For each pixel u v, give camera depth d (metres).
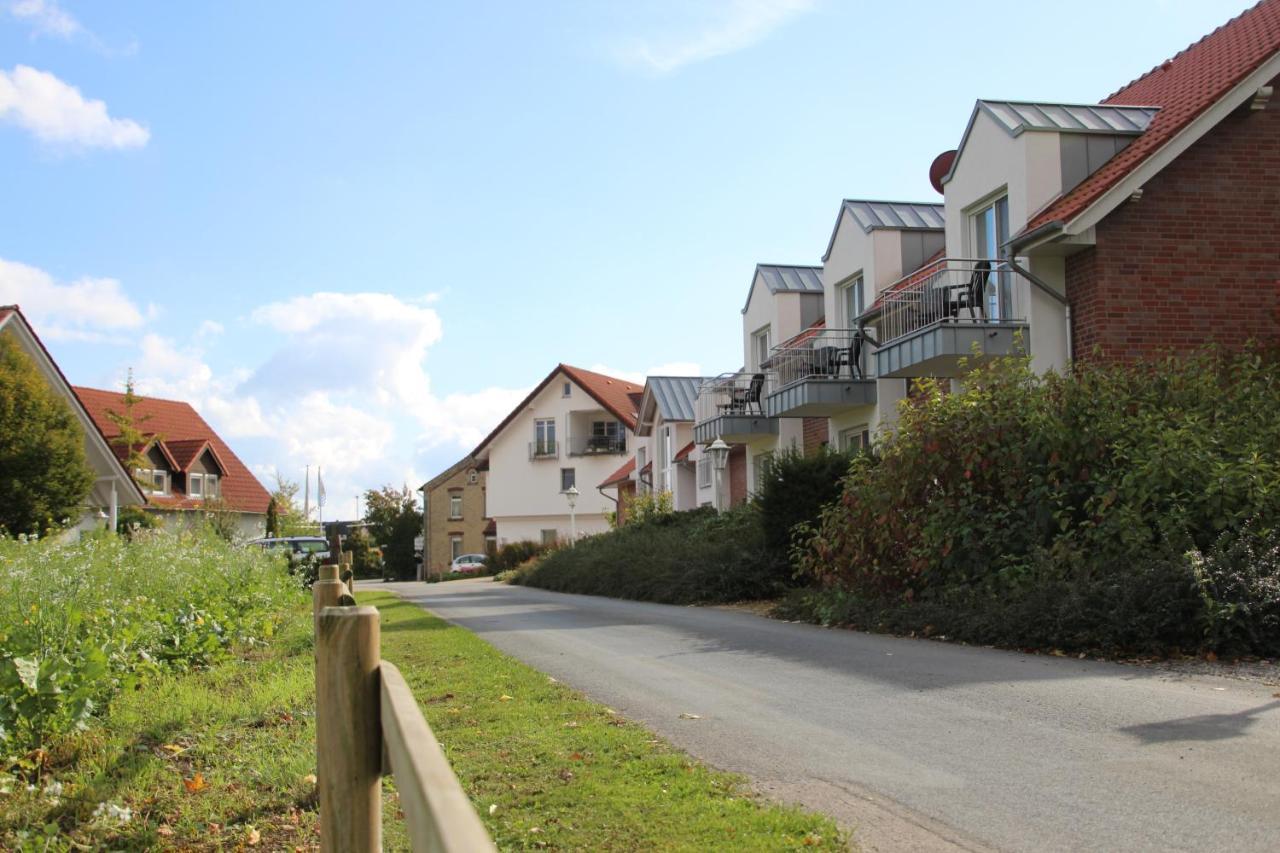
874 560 12.61
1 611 7.23
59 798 5.43
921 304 17.67
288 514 55.88
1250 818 4.36
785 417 24.20
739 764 5.64
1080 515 11.05
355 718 2.29
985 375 13.16
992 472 11.64
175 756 6.36
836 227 23.62
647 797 4.92
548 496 59.75
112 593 9.09
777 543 17.75
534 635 12.59
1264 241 14.91
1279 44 14.62
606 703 7.56
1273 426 10.90
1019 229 16.06
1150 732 6.03
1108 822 4.38
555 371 59.44
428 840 1.55
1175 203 14.81
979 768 5.36
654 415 41.72
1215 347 13.84
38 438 24.81
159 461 47.50
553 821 4.63
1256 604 8.73
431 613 17.14
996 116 16.64
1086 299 14.89
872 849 4.15
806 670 8.95
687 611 16.12
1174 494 10.13
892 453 12.68
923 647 10.22
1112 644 9.07
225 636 11.12
